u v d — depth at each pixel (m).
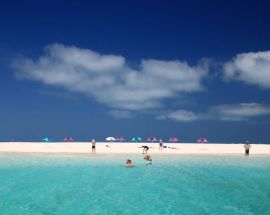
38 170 31.64
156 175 29.41
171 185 24.86
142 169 33.12
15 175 28.69
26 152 50.22
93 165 35.50
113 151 53.47
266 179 27.78
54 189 22.84
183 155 48.84
